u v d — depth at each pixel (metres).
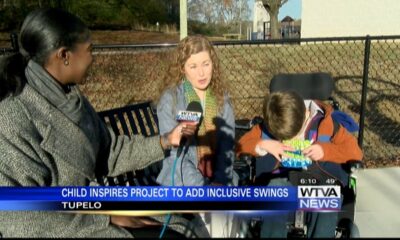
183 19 6.45
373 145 5.11
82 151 2.05
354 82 8.75
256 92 7.43
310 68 9.36
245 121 3.86
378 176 4.20
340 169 2.71
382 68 10.01
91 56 2.06
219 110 2.83
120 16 23.11
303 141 2.71
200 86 2.75
